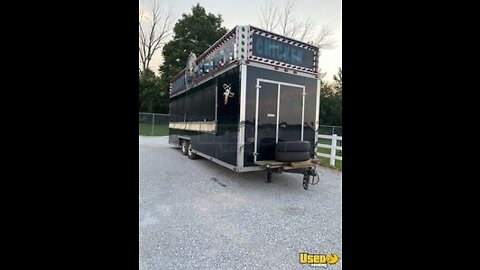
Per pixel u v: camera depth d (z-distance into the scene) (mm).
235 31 4164
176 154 8234
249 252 2287
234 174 5492
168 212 3223
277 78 4328
